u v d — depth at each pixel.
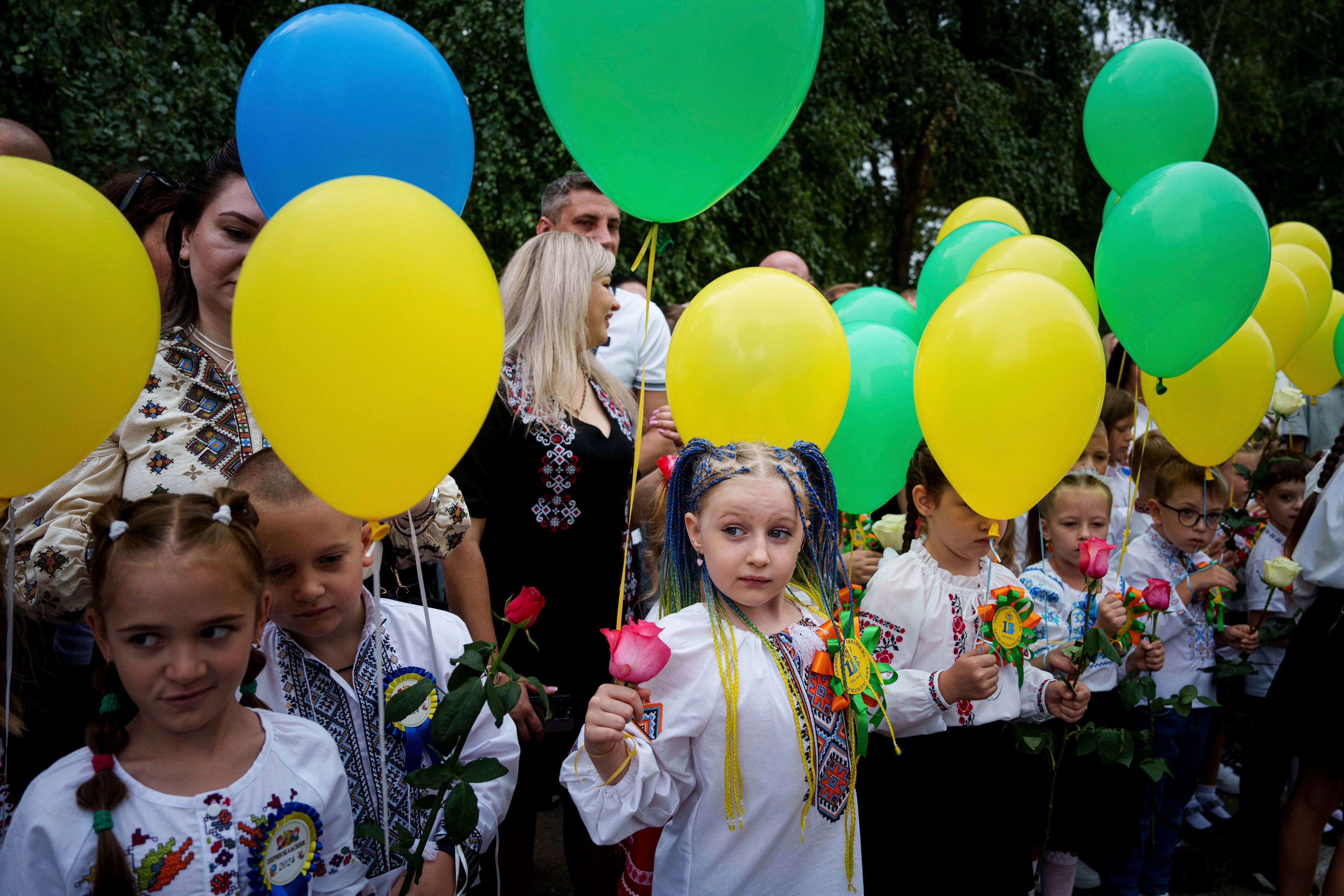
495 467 2.23
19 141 2.46
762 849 1.67
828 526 1.91
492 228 7.53
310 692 1.60
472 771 1.40
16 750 1.67
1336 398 5.06
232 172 1.78
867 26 10.34
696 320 2.07
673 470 1.88
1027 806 2.40
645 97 1.56
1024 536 3.45
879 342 2.40
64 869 1.25
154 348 1.40
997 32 13.38
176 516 1.30
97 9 6.30
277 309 1.24
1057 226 12.97
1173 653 2.97
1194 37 14.30
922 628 2.28
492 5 7.78
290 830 1.36
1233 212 2.35
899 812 2.24
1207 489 2.95
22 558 1.56
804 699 1.73
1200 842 3.42
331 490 1.37
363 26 1.66
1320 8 14.70
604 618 2.33
